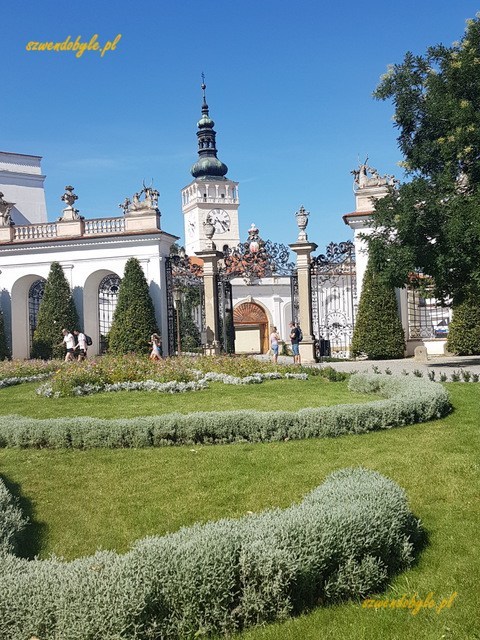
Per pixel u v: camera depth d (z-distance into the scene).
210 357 22.16
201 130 81.88
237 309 51.00
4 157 44.66
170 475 8.77
